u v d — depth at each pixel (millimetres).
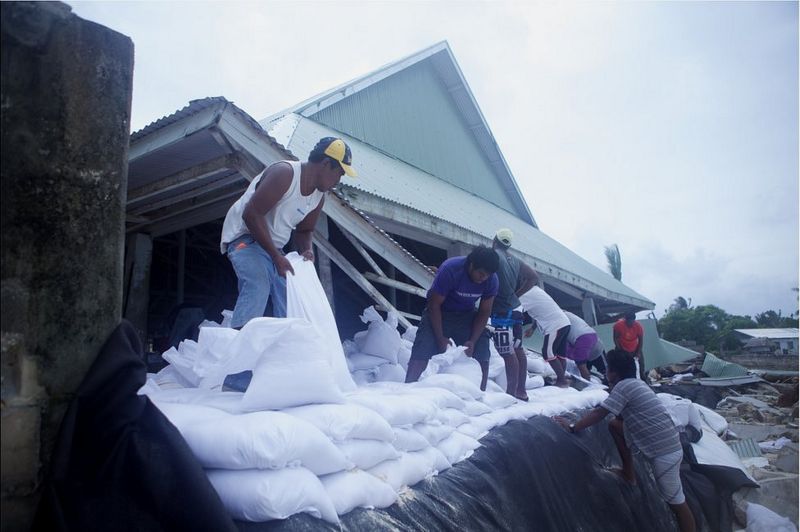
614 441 5363
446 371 4188
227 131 4605
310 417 2117
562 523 3541
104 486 1533
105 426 1545
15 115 1533
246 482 1762
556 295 14539
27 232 1528
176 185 5523
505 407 4250
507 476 3305
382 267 9531
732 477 5852
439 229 7496
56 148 1606
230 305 10016
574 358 7645
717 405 11883
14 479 1438
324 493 1889
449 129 14625
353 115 10898
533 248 11688
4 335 1456
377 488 2191
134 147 5223
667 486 4793
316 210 3461
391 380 4477
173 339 6812
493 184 16656
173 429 1674
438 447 3000
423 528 2295
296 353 2244
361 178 7223
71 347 1592
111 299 1697
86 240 1653
